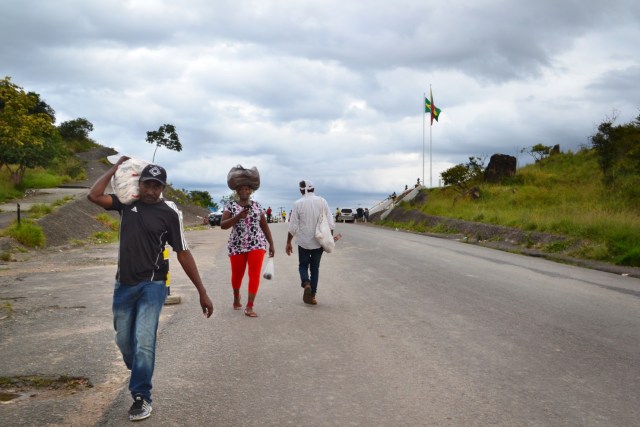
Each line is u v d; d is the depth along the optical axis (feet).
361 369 17.40
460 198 123.54
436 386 15.81
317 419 13.38
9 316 25.20
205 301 14.14
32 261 48.16
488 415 13.65
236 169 25.63
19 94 106.22
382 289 33.19
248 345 20.22
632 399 14.82
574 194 98.78
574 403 14.49
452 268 43.57
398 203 168.55
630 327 23.57
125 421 13.21
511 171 131.54
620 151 101.50
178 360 18.31
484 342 20.76
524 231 72.18
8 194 100.17
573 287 34.86
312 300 28.09
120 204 13.55
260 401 14.58
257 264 25.49
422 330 22.67
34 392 15.43
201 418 13.42
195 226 127.03
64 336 21.52
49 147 118.01
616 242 54.13
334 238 27.84
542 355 19.04
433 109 180.96
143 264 13.37
